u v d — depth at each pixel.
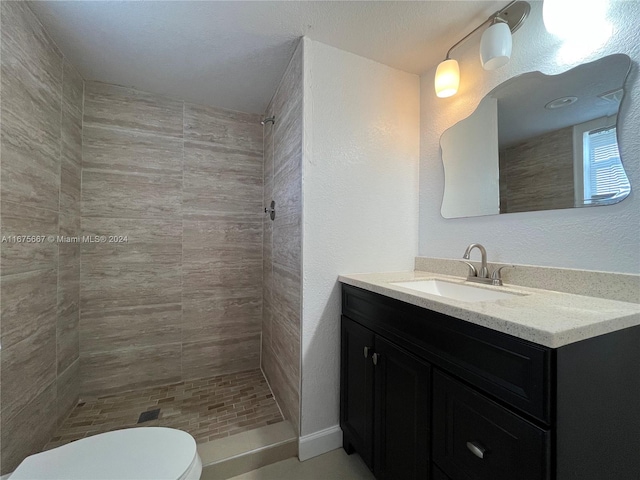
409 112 1.56
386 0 1.08
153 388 1.80
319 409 1.33
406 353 0.93
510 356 0.62
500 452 0.64
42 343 1.24
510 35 1.04
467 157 1.32
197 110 1.93
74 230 1.54
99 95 1.68
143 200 1.79
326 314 1.35
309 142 1.30
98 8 1.11
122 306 1.74
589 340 0.60
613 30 0.86
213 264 1.98
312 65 1.31
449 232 1.41
